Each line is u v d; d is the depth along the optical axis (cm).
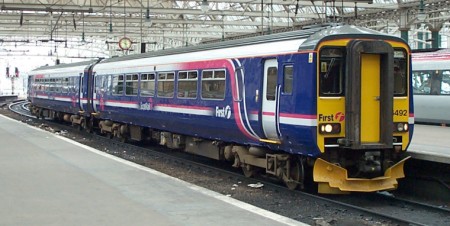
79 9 2498
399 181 1208
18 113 3988
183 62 1486
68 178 1046
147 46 6694
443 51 1917
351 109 991
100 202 829
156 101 1652
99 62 2292
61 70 2817
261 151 1195
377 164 1025
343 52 1010
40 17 4016
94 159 1327
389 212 977
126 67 1903
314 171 1027
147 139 1909
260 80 1144
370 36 1028
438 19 3203
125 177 1061
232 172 1338
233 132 1264
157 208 788
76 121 2634
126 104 1895
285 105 1056
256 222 706
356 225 863
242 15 3678
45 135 1998
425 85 1958
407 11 3194
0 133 2073
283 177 1117
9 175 1079
